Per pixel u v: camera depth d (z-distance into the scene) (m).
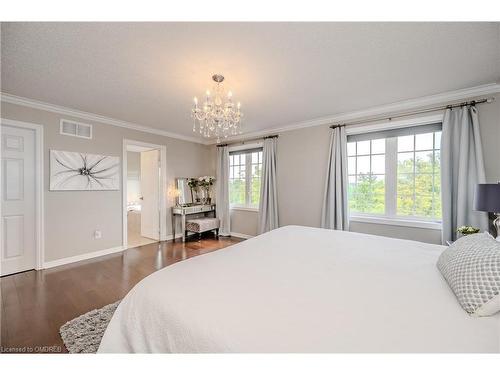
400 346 0.69
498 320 0.80
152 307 0.97
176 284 1.09
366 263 1.39
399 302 0.93
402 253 1.59
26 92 2.53
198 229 4.39
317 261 1.42
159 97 2.66
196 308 0.89
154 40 1.62
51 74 2.12
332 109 3.09
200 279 1.15
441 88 2.42
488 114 2.35
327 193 3.43
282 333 0.75
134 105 2.94
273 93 2.56
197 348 0.77
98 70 2.04
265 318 0.82
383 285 1.08
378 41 1.64
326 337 0.73
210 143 5.23
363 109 3.08
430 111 2.68
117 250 3.72
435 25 1.47
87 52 1.76
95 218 3.45
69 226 3.18
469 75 2.14
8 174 2.69
